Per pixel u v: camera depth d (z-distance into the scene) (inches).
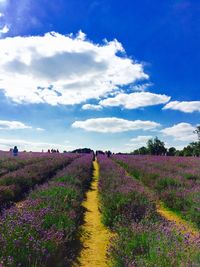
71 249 320.8
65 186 536.1
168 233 272.2
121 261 255.6
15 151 1315.2
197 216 421.1
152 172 794.2
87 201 587.8
